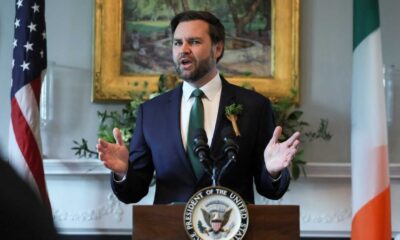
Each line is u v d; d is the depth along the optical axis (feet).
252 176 10.37
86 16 17.75
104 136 15.71
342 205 16.33
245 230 7.57
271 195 9.63
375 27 13.96
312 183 16.39
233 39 17.42
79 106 17.43
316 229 16.33
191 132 10.03
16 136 14.65
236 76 17.26
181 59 10.29
